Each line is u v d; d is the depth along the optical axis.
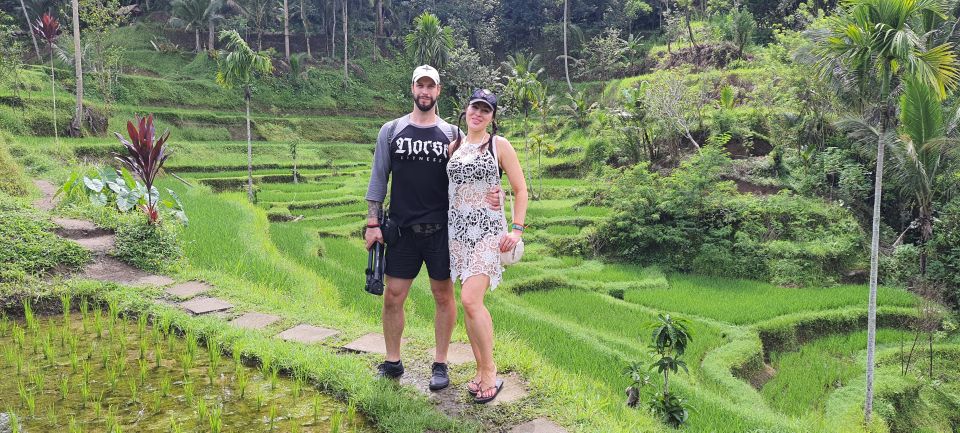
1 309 5.69
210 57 43.75
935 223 16.64
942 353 12.62
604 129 30.70
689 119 26.25
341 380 4.11
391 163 3.87
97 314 5.66
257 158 33.91
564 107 37.59
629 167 26.69
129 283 6.65
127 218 8.41
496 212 3.73
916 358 12.43
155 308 5.77
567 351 8.84
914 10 10.30
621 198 18.88
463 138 3.81
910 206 19.14
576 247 18.30
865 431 9.26
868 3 10.31
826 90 19.86
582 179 29.97
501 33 54.84
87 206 8.89
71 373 4.34
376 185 3.87
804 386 10.74
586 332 10.65
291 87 45.28
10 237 6.82
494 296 12.72
